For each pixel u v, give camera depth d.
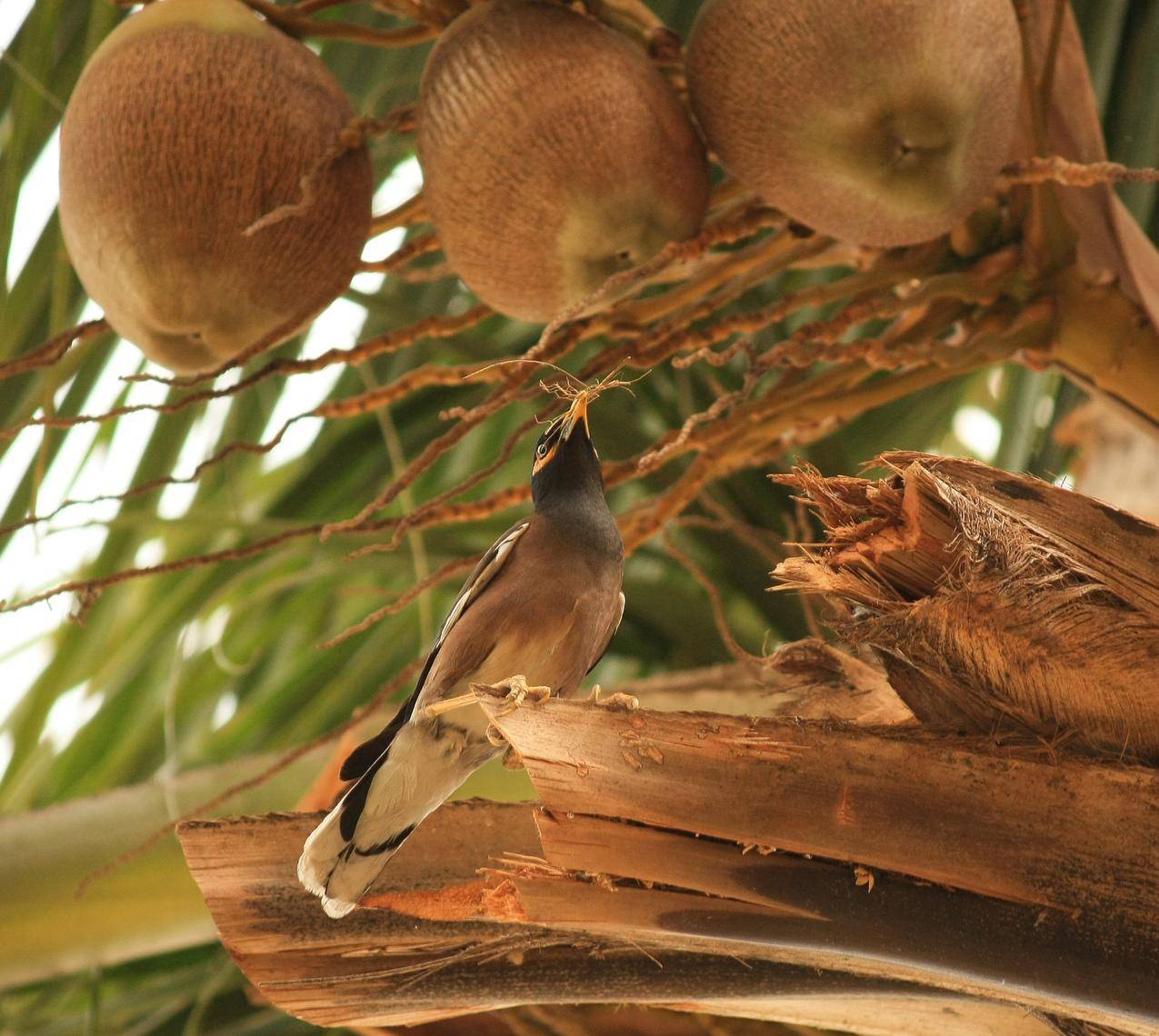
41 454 6.58
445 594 11.55
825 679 6.11
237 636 11.71
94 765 11.52
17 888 9.09
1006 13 6.09
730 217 6.44
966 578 5.08
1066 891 4.89
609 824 4.99
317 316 6.55
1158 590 5.00
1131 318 7.36
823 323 6.41
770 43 5.99
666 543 7.14
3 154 9.52
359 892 5.71
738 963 5.58
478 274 6.37
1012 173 6.39
